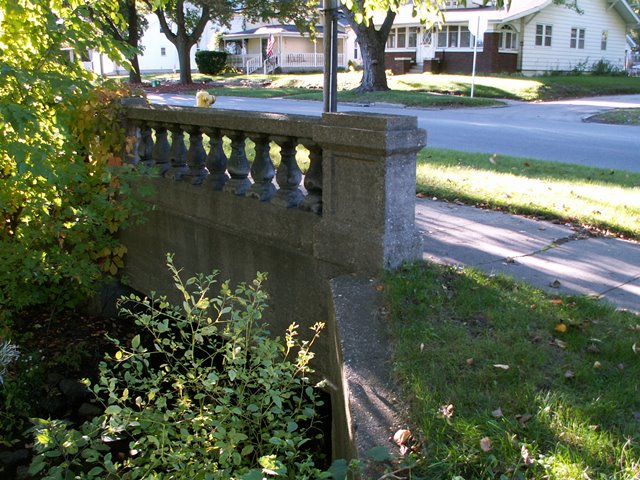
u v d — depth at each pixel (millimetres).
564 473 2752
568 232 6578
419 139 4270
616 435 3000
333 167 4551
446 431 3076
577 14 40750
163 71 61250
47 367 6820
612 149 13203
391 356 3668
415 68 41281
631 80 36844
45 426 3783
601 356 3654
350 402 3359
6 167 6547
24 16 6008
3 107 5324
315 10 36156
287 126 4863
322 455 4637
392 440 3107
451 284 4352
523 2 38219
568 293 4801
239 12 38438
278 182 5188
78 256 7160
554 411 3150
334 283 4266
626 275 5297
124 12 34094
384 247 4293
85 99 6641
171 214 6566
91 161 7035
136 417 3660
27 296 7211
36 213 6734
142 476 3617
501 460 2875
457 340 3729
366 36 28531
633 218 6848
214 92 33062
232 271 5840
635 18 43781
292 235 5047
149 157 6844
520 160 10664
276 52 51125
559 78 34562
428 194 8266
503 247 6066
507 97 28500
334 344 4078
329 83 6898
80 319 7801
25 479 5258
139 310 7785
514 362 3545
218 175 5977
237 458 3359
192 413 3729
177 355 6715
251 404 3699
